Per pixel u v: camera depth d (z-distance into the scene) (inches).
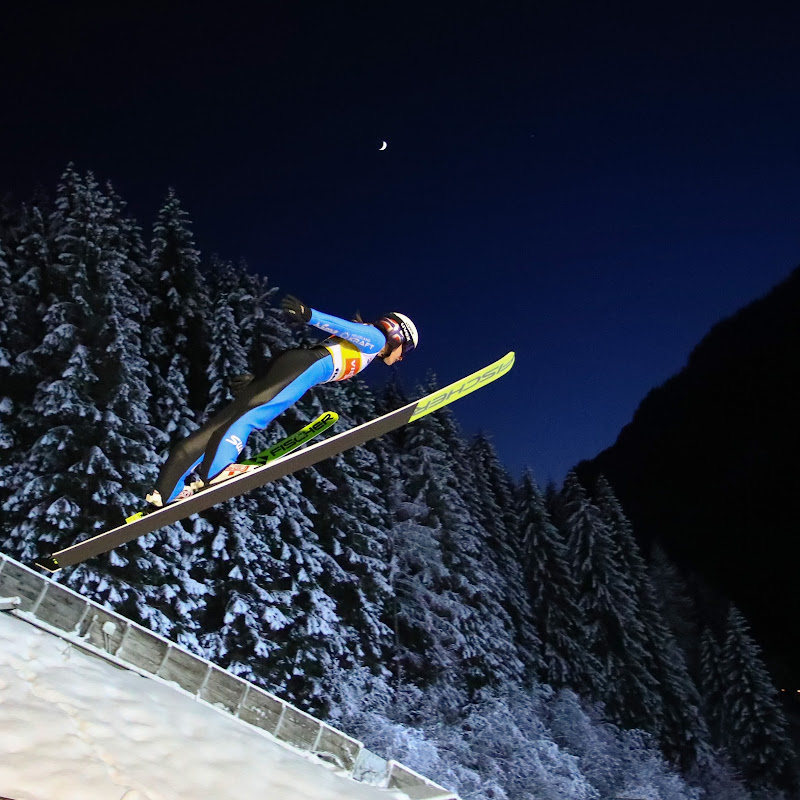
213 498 166.4
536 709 1066.7
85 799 179.5
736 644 1488.7
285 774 243.4
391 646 888.3
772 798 1337.4
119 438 631.8
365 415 1124.5
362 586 887.1
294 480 813.9
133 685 263.6
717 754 1360.7
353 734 718.5
